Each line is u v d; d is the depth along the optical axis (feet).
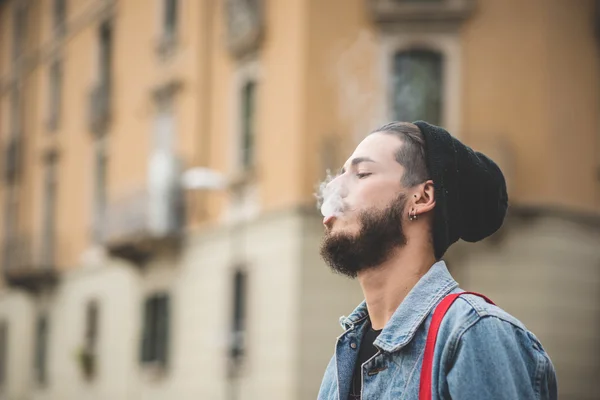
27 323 93.56
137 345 70.69
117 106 76.89
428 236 7.11
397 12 53.01
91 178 81.61
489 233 7.48
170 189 63.93
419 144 7.18
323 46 53.06
